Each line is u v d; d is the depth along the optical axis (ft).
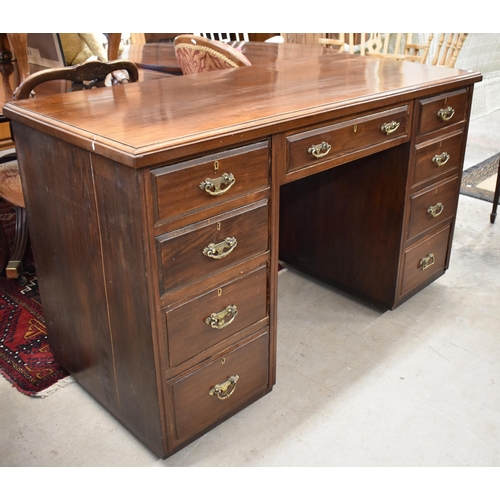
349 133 5.36
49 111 4.78
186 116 4.60
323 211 7.53
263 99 5.22
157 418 4.76
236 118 4.53
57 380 6.06
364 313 7.37
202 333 4.78
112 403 5.41
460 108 6.85
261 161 4.61
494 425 5.49
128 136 4.03
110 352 5.05
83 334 5.37
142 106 4.96
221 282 4.75
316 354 6.55
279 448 5.22
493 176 11.85
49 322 5.95
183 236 4.26
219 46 7.60
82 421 5.54
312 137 4.97
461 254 8.86
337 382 6.09
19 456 5.10
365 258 7.28
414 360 6.44
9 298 7.60
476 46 15.31
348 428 5.46
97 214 4.40
